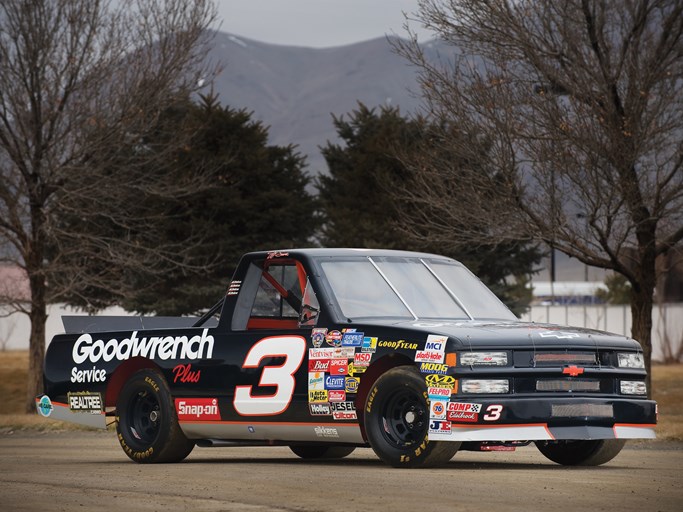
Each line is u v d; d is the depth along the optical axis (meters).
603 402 23.31
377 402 23.30
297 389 24.69
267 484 20.66
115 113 62.66
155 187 66.81
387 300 25.25
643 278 53.34
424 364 22.73
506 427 22.38
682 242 54.25
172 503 18.17
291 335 25.02
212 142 87.56
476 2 52.06
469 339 22.58
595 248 52.38
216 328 26.45
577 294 166.25
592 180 48.88
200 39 65.31
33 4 60.88
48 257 77.50
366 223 81.00
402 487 19.78
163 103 64.38
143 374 27.58
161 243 81.50
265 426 25.30
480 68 53.72
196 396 26.47
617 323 135.00
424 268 26.64
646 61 50.00
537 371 22.84
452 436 22.30
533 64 50.84
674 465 26.52
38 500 18.88
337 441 24.48
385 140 85.00
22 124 61.88
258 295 26.70
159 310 82.38
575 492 19.06
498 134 50.41
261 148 87.56
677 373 98.75
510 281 140.88
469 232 53.69
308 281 25.17
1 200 64.38
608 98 49.88
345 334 24.08
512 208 51.28
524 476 21.77
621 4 51.12
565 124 49.28
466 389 22.36
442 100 52.03
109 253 66.56
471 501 17.84
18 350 164.62
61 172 62.81
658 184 50.31
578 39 50.69
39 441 40.69
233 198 85.31
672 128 49.03
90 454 32.34
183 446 27.16
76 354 29.14
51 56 61.53
